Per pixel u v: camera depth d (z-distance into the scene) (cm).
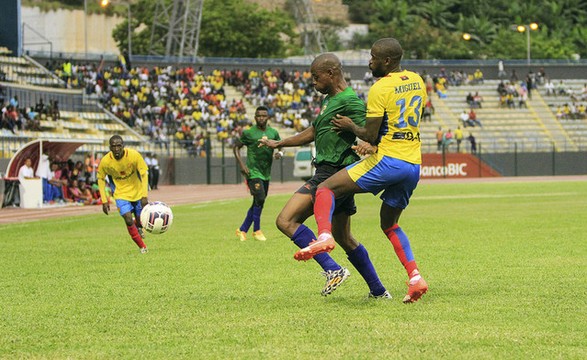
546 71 10031
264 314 1072
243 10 11794
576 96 9738
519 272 1470
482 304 1126
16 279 1467
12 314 1103
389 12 14725
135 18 11981
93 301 1209
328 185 1109
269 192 5459
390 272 1496
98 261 1745
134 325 1012
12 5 7094
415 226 2531
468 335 922
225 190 6025
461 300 1162
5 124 5541
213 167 7225
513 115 9369
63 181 4366
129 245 2108
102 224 2903
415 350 850
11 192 4141
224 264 1658
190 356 843
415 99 1110
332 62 1168
